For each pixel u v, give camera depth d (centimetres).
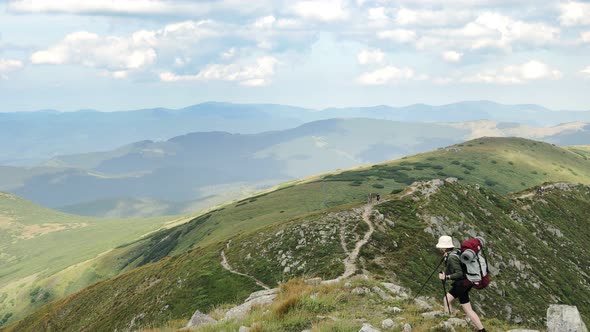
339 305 1541
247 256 6631
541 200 11225
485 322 1347
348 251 5406
